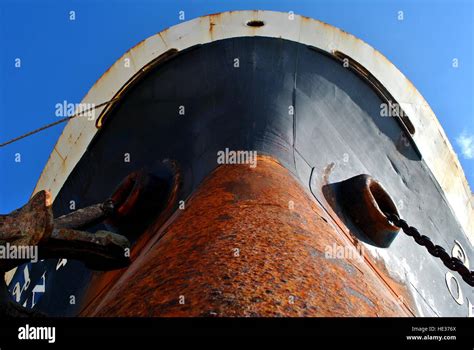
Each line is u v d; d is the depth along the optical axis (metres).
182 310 3.12
